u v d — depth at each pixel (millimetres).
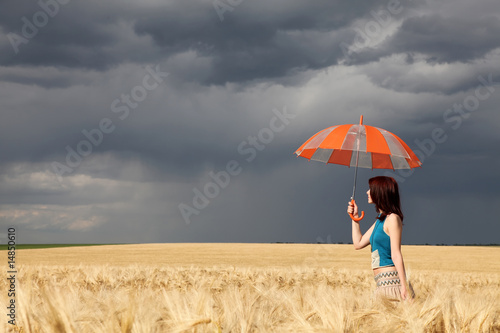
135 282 10391
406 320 3197
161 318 2861
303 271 14727
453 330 3248
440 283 9273
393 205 5008
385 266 5039
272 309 3617
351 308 3334
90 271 11789
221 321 2912
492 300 3594
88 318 2734
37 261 41688
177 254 59688
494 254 66438
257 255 57188
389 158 6391
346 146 5512
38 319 2744
